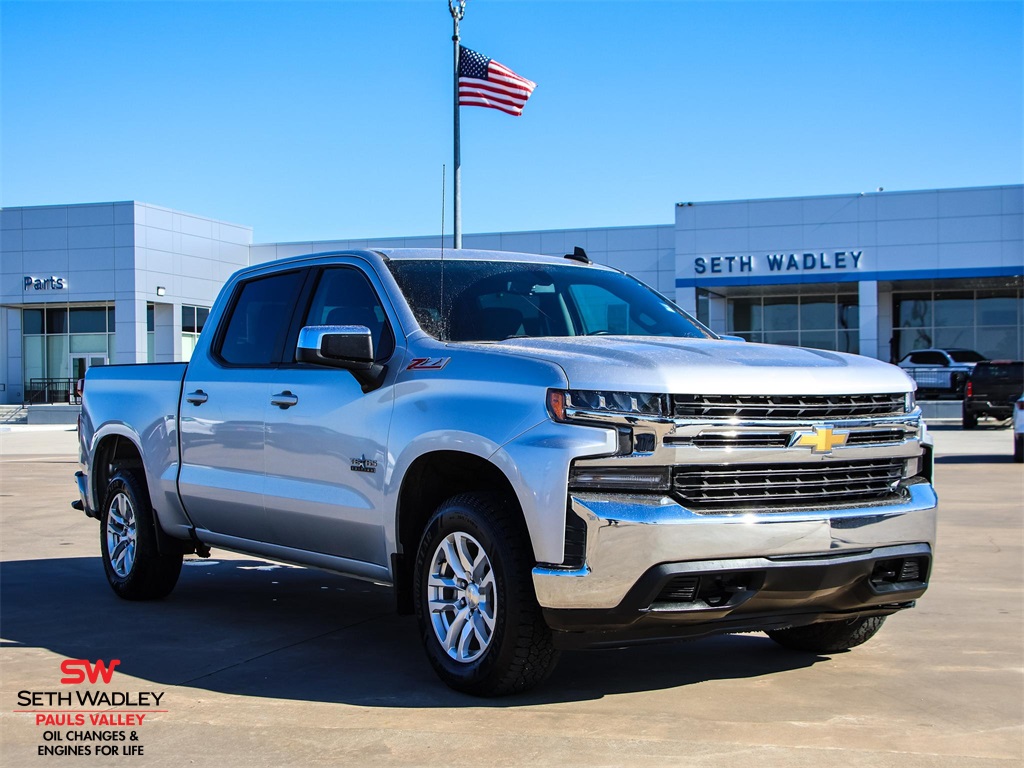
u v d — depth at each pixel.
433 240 50.34
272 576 8.06
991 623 6.30
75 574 8.11
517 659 4.47
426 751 4.01
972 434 27.38
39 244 48.69
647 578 4.17
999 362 29.70
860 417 4.68
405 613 5.12
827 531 4.45
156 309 49.88
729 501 4.37
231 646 5.76
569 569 4.23
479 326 5.35
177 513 6.62
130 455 7.51
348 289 5.74
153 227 48.53
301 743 4.12
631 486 4.26
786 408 4.47
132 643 5.84
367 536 5.21
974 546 9.16
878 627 5.38
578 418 4.29
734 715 4.48
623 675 5.14
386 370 5.18
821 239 40.12
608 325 5.75
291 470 5.66
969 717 4.48
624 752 3.99
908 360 42.09
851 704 4.66
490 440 4.50
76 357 51.16
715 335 5.96
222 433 6.17
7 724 4.43
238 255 53.59
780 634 5.66
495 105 19.12
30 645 5.80
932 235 39.16
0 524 11.06
